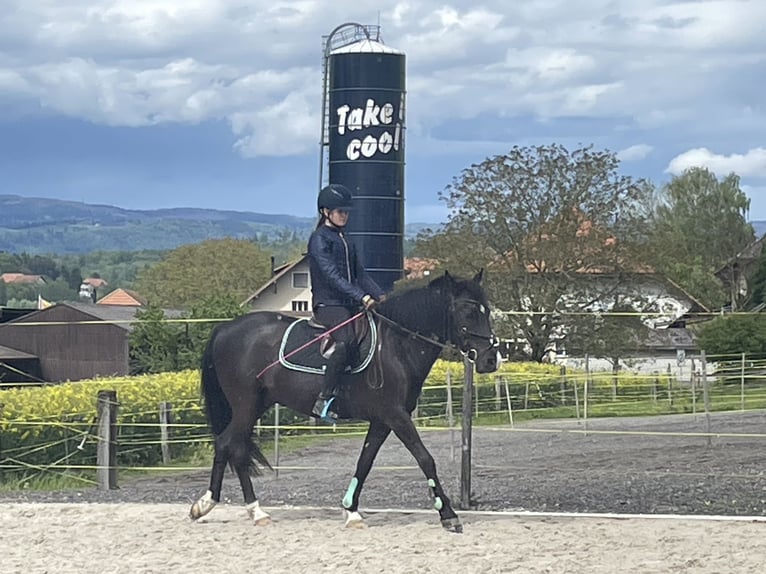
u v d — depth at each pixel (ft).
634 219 138.41
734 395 108.99
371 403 33.19
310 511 36.76
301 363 33.60
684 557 28.68
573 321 131.64
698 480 45.78
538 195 136.87
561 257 133.49
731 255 285.23
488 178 138.51
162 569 28.02
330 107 115.65
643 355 143.84
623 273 136.26
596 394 109.19
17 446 52.01
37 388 60.44
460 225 139.33
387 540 31.32
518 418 96.43
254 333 34.71
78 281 506.48
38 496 43.52
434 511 36.55
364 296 32.78
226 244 308.60
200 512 34.73
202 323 104.88
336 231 34.19
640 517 34.83
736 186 290.15
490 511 36.73
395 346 33.14
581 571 27.22
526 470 52.19
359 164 113.19
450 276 33.01
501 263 137.59
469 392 38.04
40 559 29.25
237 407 34.86
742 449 61.98
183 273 301.84
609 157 138.31
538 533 32.09
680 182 290.97
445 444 70.74
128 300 327.67
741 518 34.32
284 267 207.51
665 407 104.32
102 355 158.20
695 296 234.58
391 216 113.91
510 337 133.08
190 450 64.28
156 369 103.65
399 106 114.52
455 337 32.96
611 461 56.34
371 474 52.08
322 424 78.07
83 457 54.95
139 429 59.62
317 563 28.43
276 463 51.55
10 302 409.49
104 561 28.96
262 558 29.09
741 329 123.85
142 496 43.16
